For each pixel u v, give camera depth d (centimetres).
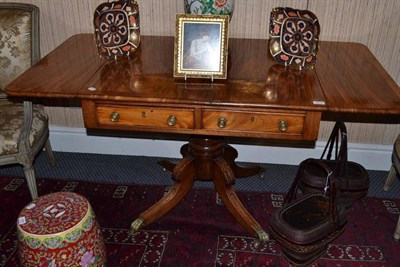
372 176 226
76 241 143
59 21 209
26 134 177
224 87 141
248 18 198
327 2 191
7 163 178
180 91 138
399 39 197
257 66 158
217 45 145
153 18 203
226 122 140
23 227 142
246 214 183
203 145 181
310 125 137
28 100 176
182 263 170
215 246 179
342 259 172
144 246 178
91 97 135
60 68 155
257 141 228
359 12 193
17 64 193
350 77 149
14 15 189
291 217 161
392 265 170
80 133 238
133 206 202
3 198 205
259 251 177
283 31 154
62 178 221
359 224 191
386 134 221
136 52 170
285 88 140
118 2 162
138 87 140
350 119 217
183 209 200
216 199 207
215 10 160
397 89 139
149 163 235
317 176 179
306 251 154
